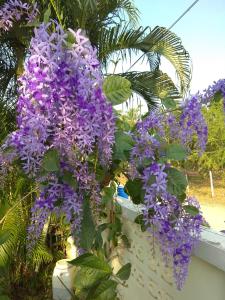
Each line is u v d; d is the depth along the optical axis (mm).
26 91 565
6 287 1428
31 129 554
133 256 1181
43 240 1502
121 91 661
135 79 1860
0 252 1359
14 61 1708
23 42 1494
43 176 631
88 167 635
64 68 558
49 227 1646
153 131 771
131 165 699
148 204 669
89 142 565
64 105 554
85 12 1495
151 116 776
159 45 1839
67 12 1508
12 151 630
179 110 783
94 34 1694
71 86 556
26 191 1340
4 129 1439
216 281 772
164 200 699
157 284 1017
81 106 556
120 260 1280
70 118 557
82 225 680
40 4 1383
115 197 1170
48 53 554
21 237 1384
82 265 942
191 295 863
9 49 1673
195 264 847
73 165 588
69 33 587
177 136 775
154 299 1039
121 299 1278
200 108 761
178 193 681
